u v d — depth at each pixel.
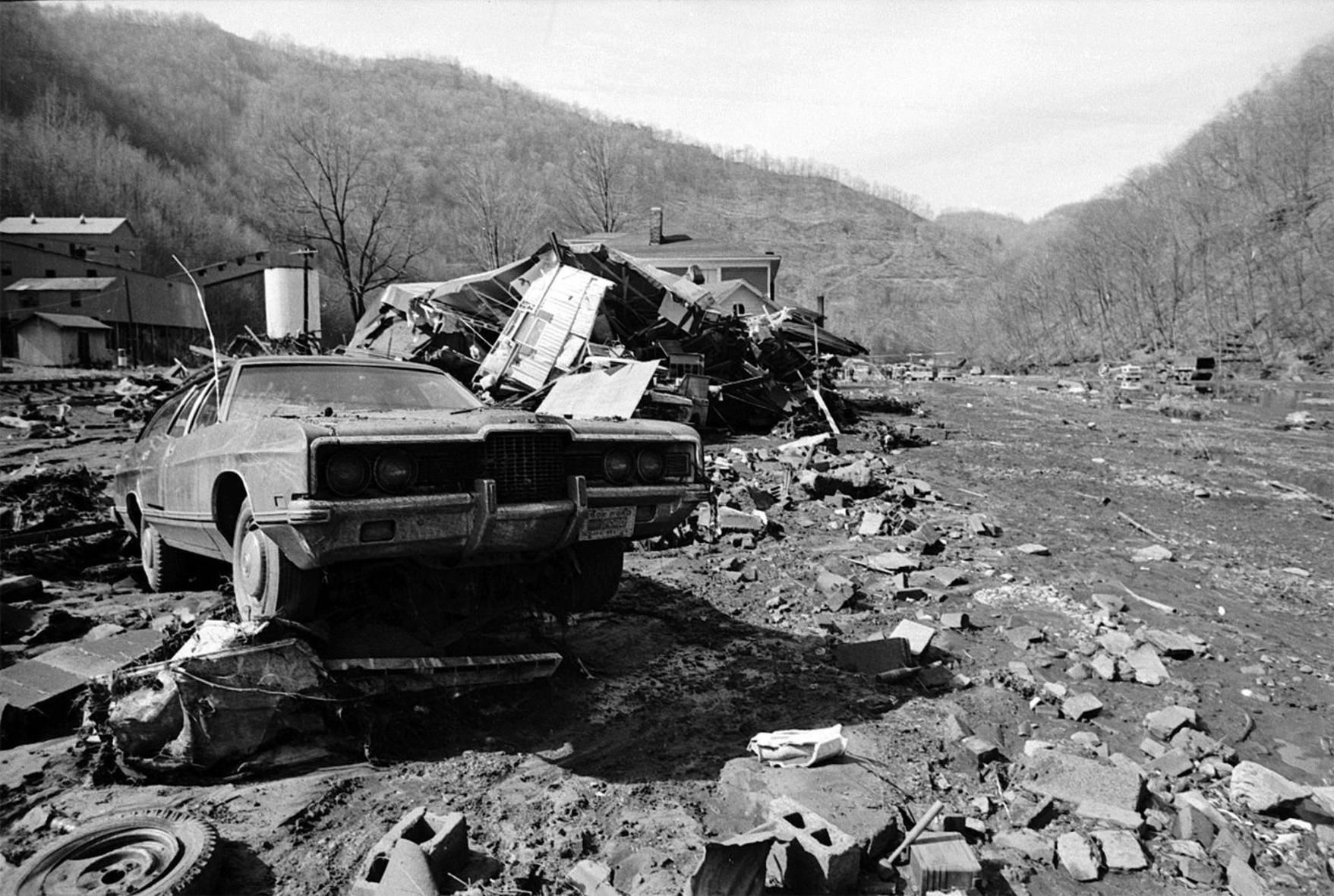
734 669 5.28
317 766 3.90
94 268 62.31
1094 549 8.87
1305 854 3.58
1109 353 68.38
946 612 6.52
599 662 5.33
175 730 3.70
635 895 2.93
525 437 4.23
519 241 75.81
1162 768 4.24
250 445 4.12
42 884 2.79
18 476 9.16
